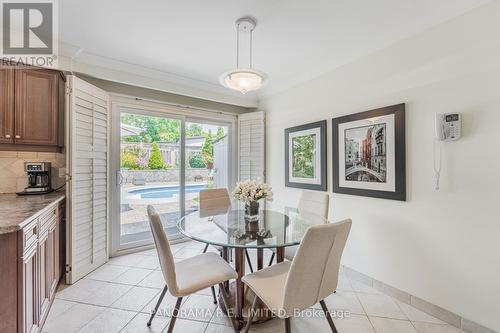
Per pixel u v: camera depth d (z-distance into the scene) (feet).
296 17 6.34
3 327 4.18
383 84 7.35
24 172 8.05
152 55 8.63
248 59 8.91
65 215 7.96
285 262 6.11
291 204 11.00
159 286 7.58
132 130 10.59
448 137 5.77
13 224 4.19
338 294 7.27
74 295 7.02
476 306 5.51
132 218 10.71
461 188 5.74
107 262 9.34
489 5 5.28
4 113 6.97
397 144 6.91
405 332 5.65
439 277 6.12
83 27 6.86
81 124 7.91
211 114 12.58
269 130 12.40
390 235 7.16
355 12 6.12
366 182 7.75
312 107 9.93
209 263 6.11
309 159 9.96
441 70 6.05
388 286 7.22
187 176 12.00
